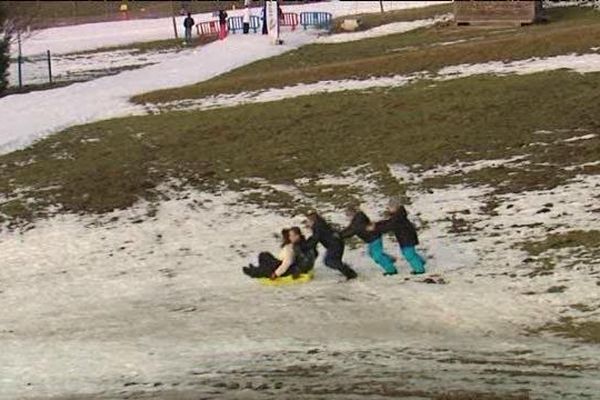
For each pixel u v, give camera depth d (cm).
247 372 3422
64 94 11844
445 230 5775
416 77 10162
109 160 8250
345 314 4331
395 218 4988
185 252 5872
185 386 3269
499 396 2914
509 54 10500
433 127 8162
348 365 3438
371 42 15050
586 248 5031
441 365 3384
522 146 7312
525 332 3897
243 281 5097
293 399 2984
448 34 14275
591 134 7262
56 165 8275
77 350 3984
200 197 7144
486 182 6656
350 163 7600
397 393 2997
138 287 5178
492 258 5134
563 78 8981
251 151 8181
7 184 7800
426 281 4825
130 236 6328
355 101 9381
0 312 4866
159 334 4175
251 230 6256
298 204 6775
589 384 3041
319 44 15725
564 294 4391
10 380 3559
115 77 13238
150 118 9819
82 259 5906
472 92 9000
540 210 5828
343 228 5916
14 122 10044
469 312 4247
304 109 9300
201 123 9250
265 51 15125
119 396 3191
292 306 4525
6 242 6419
